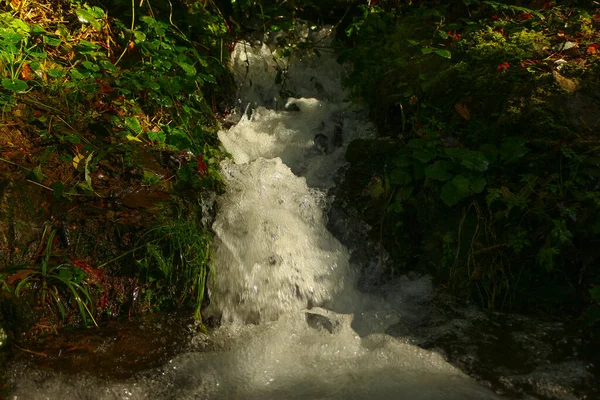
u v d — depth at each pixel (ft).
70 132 10.64
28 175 9.73
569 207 9.91
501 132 11.16
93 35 12.84
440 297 10.20
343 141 13.56
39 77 11.35
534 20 13.74
